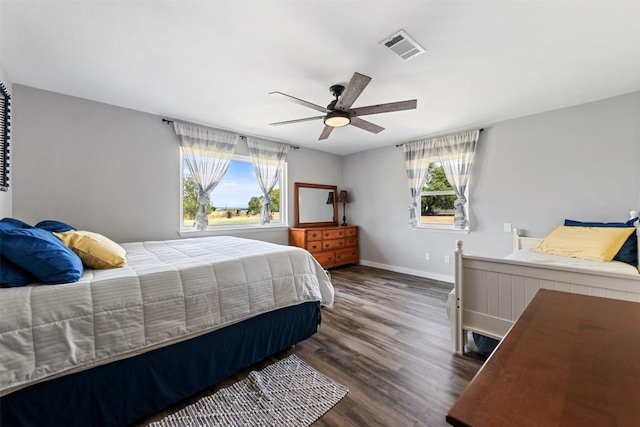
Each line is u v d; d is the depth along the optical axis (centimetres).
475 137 374
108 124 303
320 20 170
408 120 354
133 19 170
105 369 135
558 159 316
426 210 447
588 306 95
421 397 162
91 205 293
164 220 342
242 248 246
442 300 333
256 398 162
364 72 233
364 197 532
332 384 174
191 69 230
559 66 224
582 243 258
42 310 118
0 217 224
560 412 46
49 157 271
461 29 178
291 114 334
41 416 119
